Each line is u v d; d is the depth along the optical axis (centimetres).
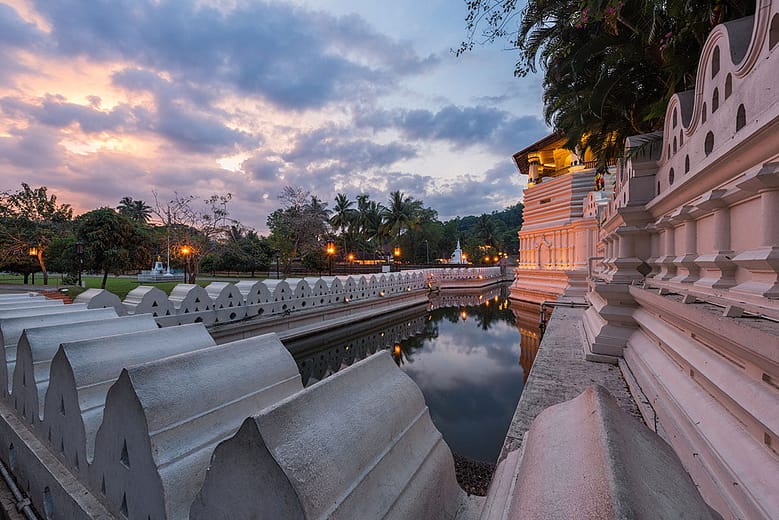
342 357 960
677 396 275
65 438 224
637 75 718
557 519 83
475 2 546
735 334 182
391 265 4366
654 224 468
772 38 195
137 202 7506
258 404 214
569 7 697
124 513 179
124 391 170
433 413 582
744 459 176
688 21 500
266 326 926
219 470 125
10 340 308
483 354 956
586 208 1655
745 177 212
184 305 737
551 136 2256
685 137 356
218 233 2617
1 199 2308
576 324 830
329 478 116
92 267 2050
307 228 4009
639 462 100
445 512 177
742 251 245
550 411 154
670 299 306
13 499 262
